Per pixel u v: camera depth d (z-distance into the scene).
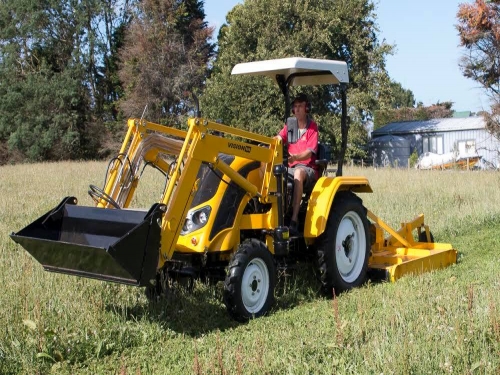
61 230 5.59
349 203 6.99
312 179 6.89
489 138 34.41
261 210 6.47
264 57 30.52
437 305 5.48
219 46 39.91
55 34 44.97
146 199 12.34
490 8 29.41
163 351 5.07
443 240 9.80
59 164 27.45
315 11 31.91
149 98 39.44
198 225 5.90
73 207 5.54
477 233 10.31
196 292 6.41
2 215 11.15
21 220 10.70
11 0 44.31
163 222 5.36
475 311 5.16
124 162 5.92
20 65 44.91
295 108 7.04
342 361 4.40
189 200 5.59
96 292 6.14
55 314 5.61
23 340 5.10
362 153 32.88
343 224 7.03
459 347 4.36
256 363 4.38
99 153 43.03
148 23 41.34
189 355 4.93
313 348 4.76
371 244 7.92
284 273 6.75
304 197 6.99
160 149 6.16
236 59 31.94
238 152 6.01
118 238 5.23
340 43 32.31
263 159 6.30
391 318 5.07
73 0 44.44
